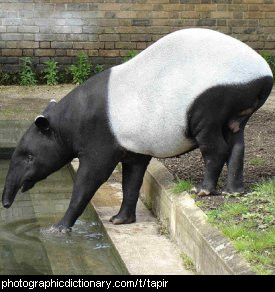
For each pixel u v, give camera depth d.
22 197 7.74
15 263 5.73
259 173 6.97
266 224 5.33
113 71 6.25
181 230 5.82
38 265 5.69
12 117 11.32
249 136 9.10
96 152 6.19
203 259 5.17
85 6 15.12
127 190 6.52
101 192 7.53
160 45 6.05
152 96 6.00
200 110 5.89
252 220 5.43
